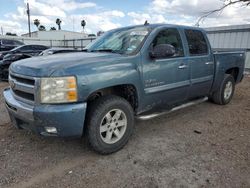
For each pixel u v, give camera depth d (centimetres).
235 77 641
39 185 280
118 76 339
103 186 278
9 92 376
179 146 379
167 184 282
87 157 343
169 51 376
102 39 462
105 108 333
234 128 457
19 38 3366
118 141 355
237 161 332
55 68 300
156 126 463
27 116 310
